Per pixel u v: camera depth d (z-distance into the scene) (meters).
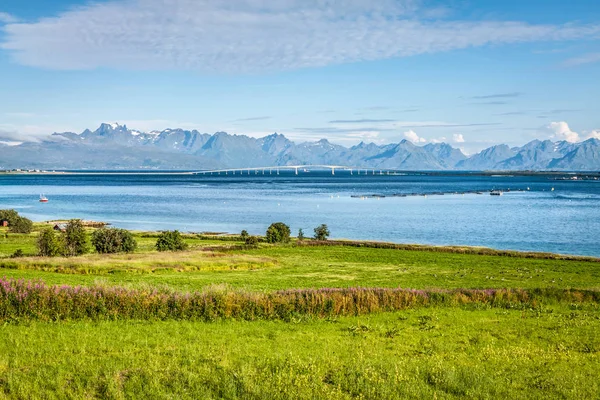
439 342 26.52
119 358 20.94
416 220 159.88
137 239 103.62
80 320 28.44
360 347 24.84
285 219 161.88
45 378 18.36
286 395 17.38
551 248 107.88
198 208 197.50
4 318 27.66
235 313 31.16
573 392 18.36
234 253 78.31
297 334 27.45
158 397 17.06
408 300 36.75
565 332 29.70
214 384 18.17
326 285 52.16
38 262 58.78
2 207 197.88
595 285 56.06
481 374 19.91
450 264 74.19
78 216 168.12
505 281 58.06
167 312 30.22
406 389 18.14
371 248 92.69
